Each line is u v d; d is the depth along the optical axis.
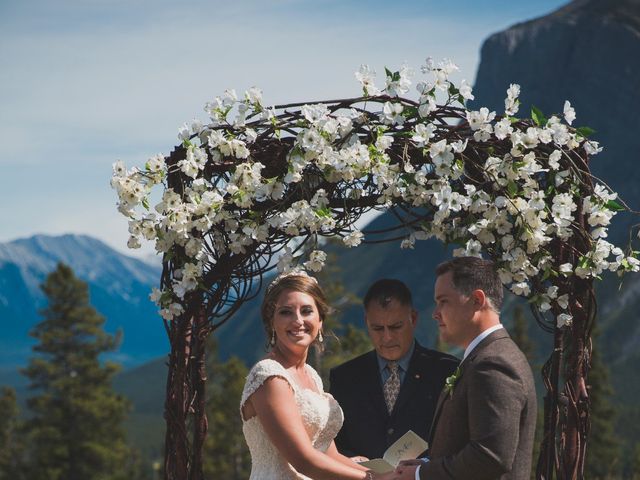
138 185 4.20
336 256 33.09
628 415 77.81
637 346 116.62
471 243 4.24
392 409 5.09
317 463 4.00
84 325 48.78
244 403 4.13
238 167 4.20
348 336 27.97
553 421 4.37
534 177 4.32
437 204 4.08
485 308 3.79
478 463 3.53
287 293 4.31
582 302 4.32
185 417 4.47
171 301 4.39
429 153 4.21
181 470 4.47
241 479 40.72
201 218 4.24
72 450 45.91
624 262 4.17
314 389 4.39
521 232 4.17
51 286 48.72
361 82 4.24
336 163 4.13
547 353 83.19
